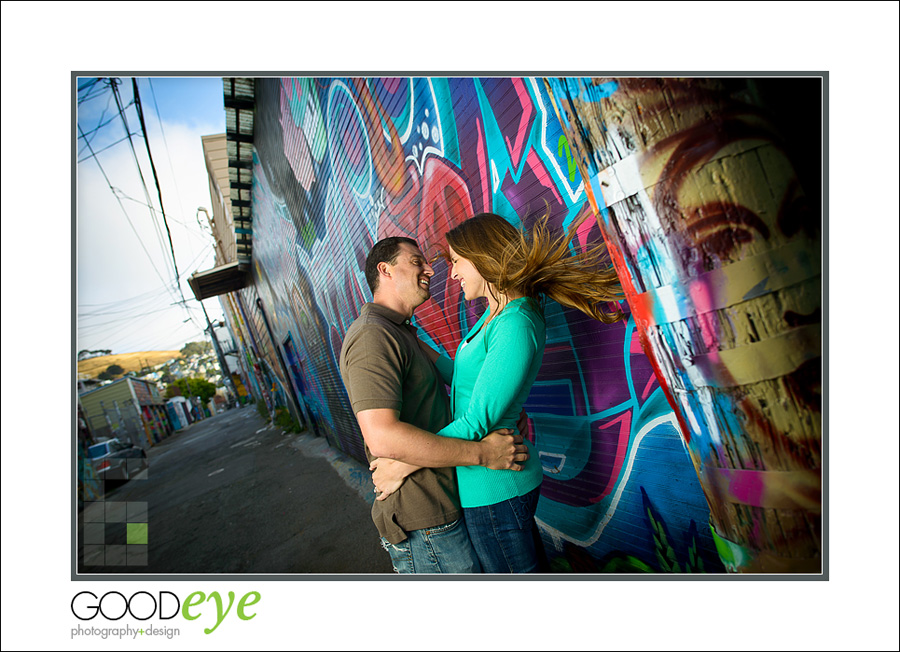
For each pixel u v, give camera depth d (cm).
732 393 84
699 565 142
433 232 244
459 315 242
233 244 1166
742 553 96
